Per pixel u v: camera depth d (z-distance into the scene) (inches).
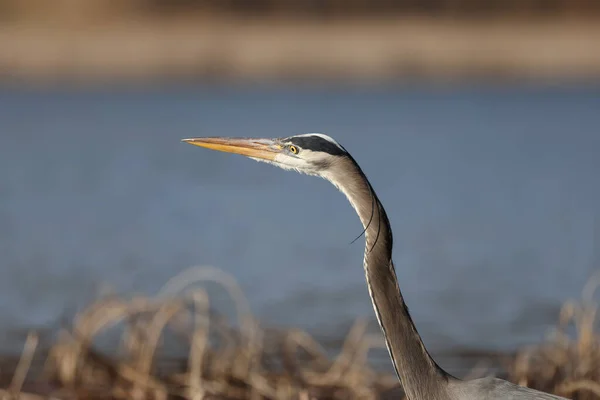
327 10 2050.9
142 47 1707.7
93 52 1694.1
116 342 421.7
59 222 690.2
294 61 1700.3
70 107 1349.7
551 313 476.1
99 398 346.3
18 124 1202.6
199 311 377.7
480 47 1740.9
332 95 1473.9
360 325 410.6
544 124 1167.6
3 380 369.1
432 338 435.8
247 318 398.0
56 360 371.2
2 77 1616.6
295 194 796.6
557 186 803.4
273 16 1988.2
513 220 691.4
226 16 1979.6
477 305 492.1
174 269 573.9
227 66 1683.1
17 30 1752.0
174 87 1587.1
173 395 340.2
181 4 1935.3
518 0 2000.5
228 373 347.6
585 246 612.4
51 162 936.9
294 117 1238.9
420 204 748.6
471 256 594.9
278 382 346.9
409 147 1011.3
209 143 275.6
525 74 1617.9
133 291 521.0
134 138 1087.6
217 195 789.9
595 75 1577.3
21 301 495.8
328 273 563.2
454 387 255.3
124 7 1894.7
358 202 259.0
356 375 348.5
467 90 1497.3
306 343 377.1
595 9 1980.8
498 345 422.3
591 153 961.5
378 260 256.2
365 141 1051.3
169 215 717.9
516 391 251.0
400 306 255.9
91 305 402.6
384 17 1988.2
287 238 646.5
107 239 644.7
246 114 1274.6
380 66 1685.5
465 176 853.2
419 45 1760.6
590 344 349.7
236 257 601.6
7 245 622.2
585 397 327.3
